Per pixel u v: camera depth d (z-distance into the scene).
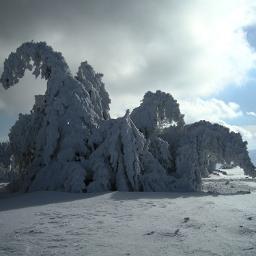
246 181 34.25
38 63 31.00
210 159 29.61
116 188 24.55
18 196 21.08
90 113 28.52
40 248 9.00
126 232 10.59
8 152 33.31
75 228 11.23
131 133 25.45
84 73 32.72
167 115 31.44
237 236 9.92
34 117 30.03
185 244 9.17
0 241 9.70
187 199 18.44
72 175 23.52
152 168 26.55
